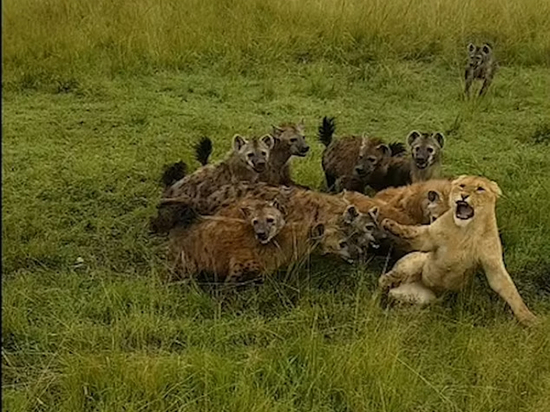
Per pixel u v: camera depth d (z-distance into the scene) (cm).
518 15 1266
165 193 716
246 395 454
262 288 580
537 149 908
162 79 1092
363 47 1205
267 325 542
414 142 739
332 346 503
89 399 465
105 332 531
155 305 564
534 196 743
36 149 860
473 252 553
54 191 760
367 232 605
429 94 1085
